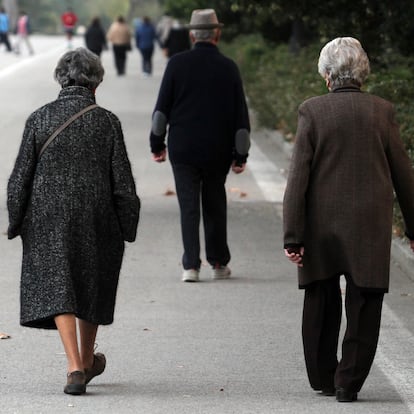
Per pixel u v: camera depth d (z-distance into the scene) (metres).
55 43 173.38
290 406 16.34
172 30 89.69
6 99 73.31
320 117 16.27
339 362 16.89
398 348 20.17
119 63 101.06
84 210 16.61
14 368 18.56
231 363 19.02
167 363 18.98
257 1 42.03
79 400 16.58
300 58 60.28
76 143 16.64
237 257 28.45
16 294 24.25
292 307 23.22
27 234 16.73
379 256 16.23
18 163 16.67
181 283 25.39
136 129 57.78
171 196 37.91
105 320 16.92
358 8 41.91
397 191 16.56
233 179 41.50
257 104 56.41
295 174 16.22
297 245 16.30
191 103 24.73
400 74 43.22
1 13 143.50
